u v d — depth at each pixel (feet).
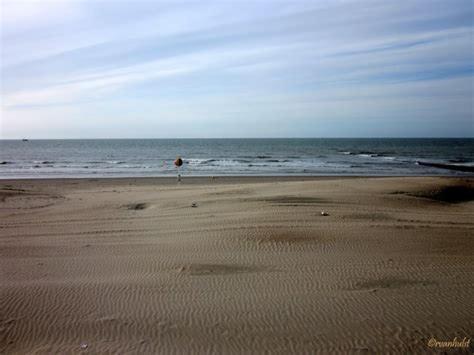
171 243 31.81
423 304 19.94
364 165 141.08
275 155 206.49
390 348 16.17
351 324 18.02
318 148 301.43
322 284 22.66
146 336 17.28
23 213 48.19
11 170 119.24
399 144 390.42
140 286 22.36
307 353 15.93
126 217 44.16
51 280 23.32
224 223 38.01
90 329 17.85
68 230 37.88
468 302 20.18
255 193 56.95
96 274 24.47
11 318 18.74
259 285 22.52
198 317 18.78
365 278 23.58
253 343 16.67
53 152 240.94
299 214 41.32
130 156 197.98
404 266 25.75
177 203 51.96
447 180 67.62
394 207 47.93
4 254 29.27
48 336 17.39
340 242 31.12
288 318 18.62
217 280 23.30
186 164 144.77
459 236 33.55
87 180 88.79
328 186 61.82
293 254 28.22
